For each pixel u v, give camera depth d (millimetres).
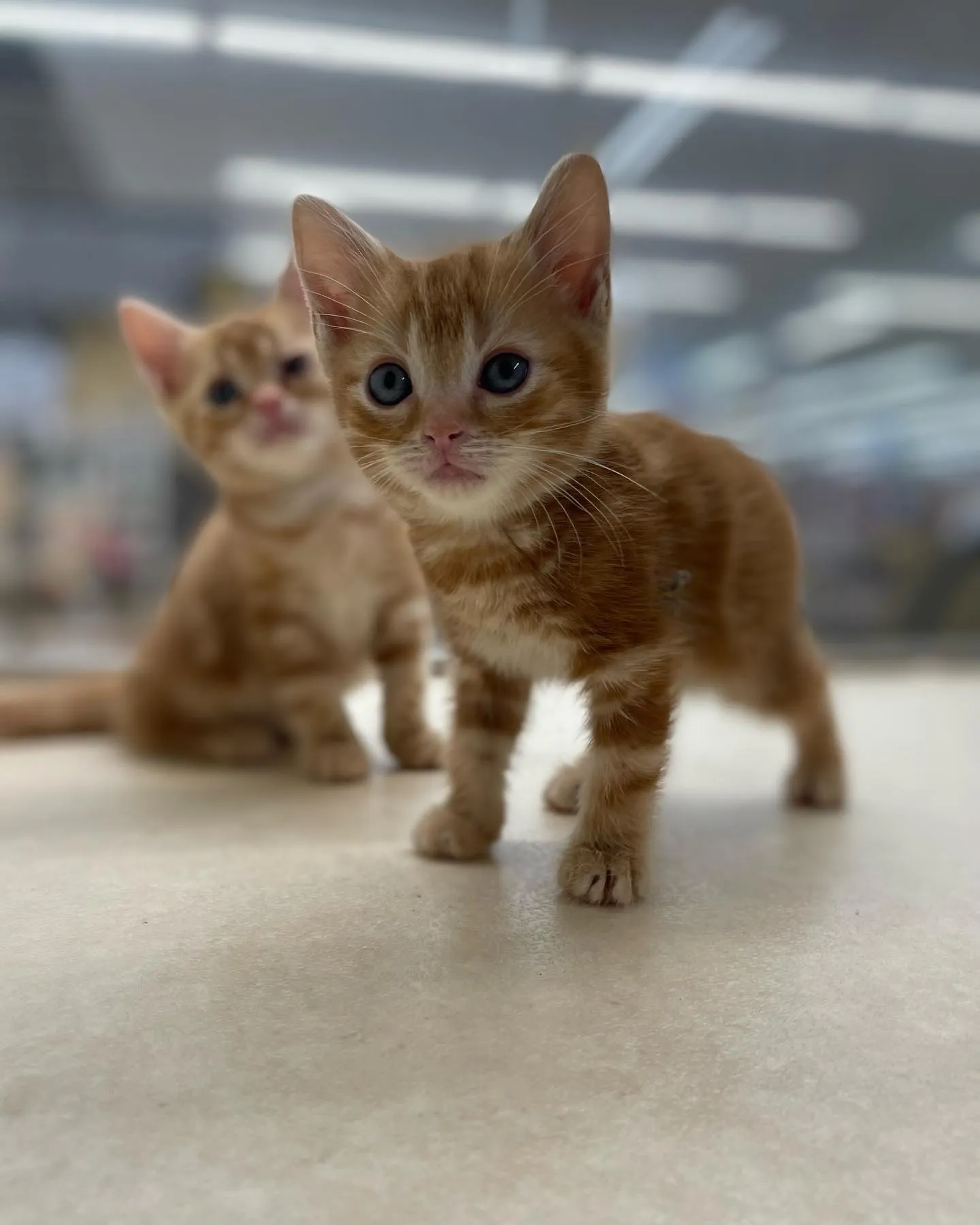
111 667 526
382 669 338
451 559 221
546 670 229
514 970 169
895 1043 146
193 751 364
